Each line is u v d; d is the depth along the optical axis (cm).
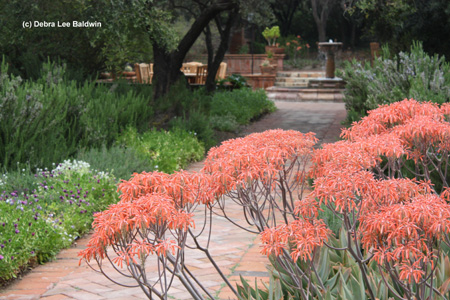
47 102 921
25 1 1107
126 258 231
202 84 2002
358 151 299
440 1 1308
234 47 3884
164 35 1169
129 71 2856
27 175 717
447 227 224
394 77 1063
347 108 1488
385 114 387
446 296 321
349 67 1469
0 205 567
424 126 348
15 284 478
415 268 244
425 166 379
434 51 1417
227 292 444
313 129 1520
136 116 1162
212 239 605
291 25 4831
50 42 1317
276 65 3309
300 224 264
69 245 588
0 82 884
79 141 949
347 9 1580
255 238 606
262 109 1909
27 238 521
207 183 290
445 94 790
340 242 418
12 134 814
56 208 612
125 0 1040
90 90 1130
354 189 259
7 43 1225
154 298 439
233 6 1466
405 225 230
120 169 818
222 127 1473
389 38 1570
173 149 1030
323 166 335
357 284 323
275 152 309
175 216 244
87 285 471
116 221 234
